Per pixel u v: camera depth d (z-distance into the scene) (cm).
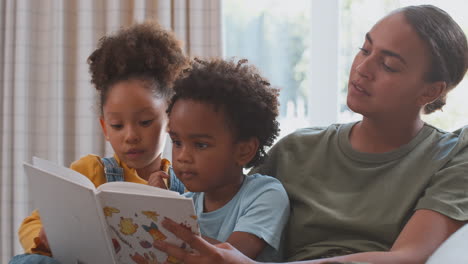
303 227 122
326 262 88
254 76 128
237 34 281
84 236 107
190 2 254
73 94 265
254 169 137
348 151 124
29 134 265
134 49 146
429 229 104
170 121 118
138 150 140
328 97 268
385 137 121
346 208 119
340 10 270
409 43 113
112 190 100
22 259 113
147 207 94
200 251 94
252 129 120
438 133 122
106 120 144
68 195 103
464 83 248
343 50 272
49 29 265
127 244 102
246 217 116
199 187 116
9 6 262
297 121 279
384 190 117
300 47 278
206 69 121
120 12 258
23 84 261
